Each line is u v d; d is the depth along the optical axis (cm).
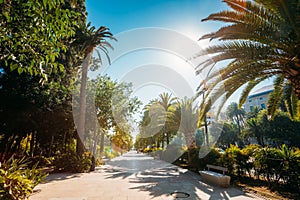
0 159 1181
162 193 586
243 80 684
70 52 1199
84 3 1185
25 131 1246
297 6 460
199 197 539
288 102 959
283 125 2652
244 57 612
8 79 994
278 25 540
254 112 4075
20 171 503
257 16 555
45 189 645
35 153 1470
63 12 318
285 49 564
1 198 400
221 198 525
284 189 601
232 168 852
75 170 1090
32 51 343
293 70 581
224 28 608
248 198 521
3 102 991
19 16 309
